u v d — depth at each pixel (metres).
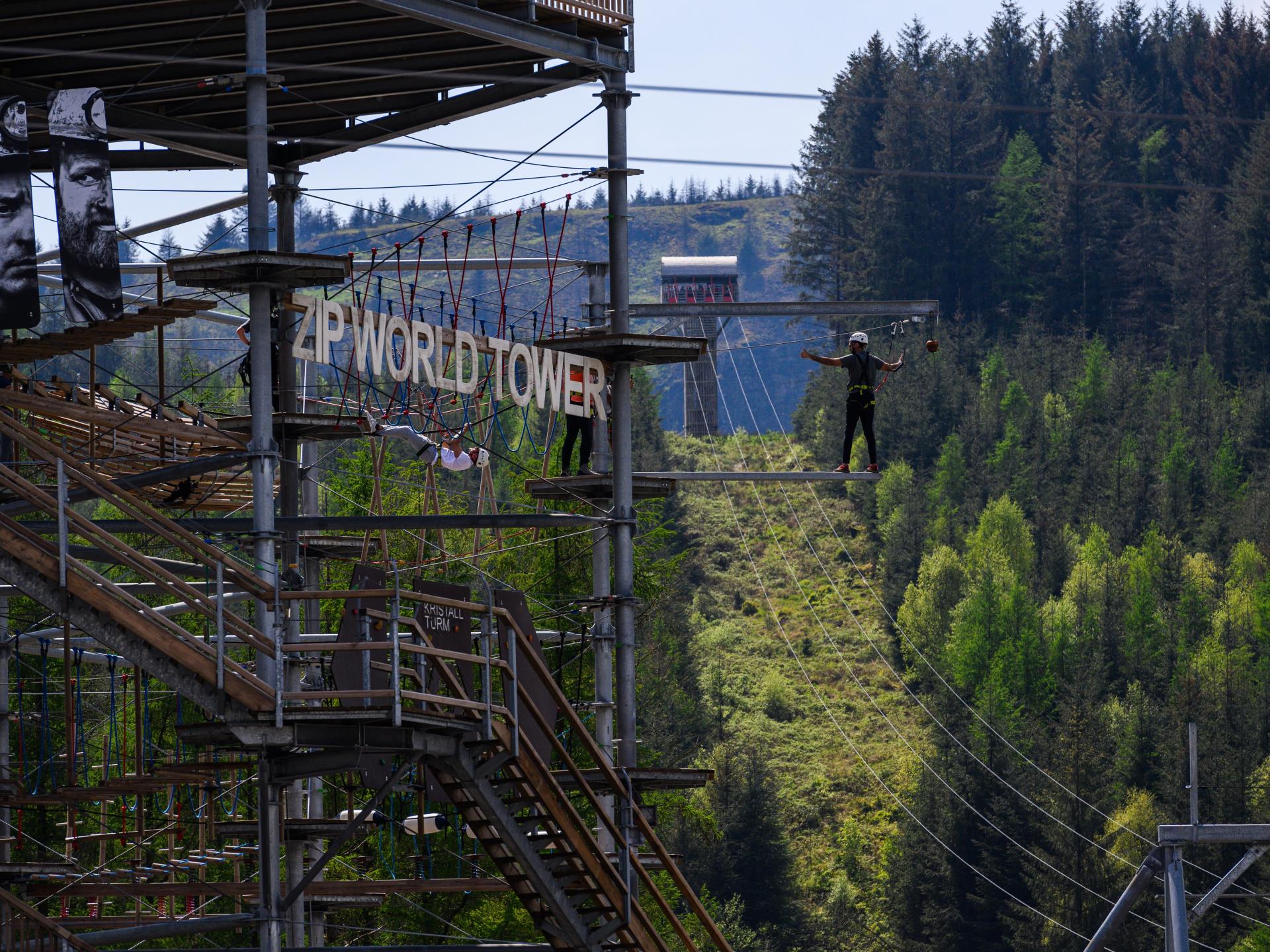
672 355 35.09
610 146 34.75
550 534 66.62
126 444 33.22
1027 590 160.38
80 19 32.38
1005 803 122.94
